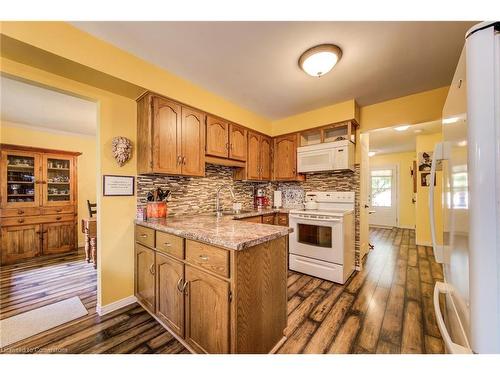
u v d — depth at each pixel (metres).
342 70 2.07
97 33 1.58
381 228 6.26
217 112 2.61
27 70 1.57
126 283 2.09
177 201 2.56
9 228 3.31
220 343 1.27
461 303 0.80
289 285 2.52
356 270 2.99
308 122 3.15
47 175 3.70
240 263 1.24
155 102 2.02
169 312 1.67
